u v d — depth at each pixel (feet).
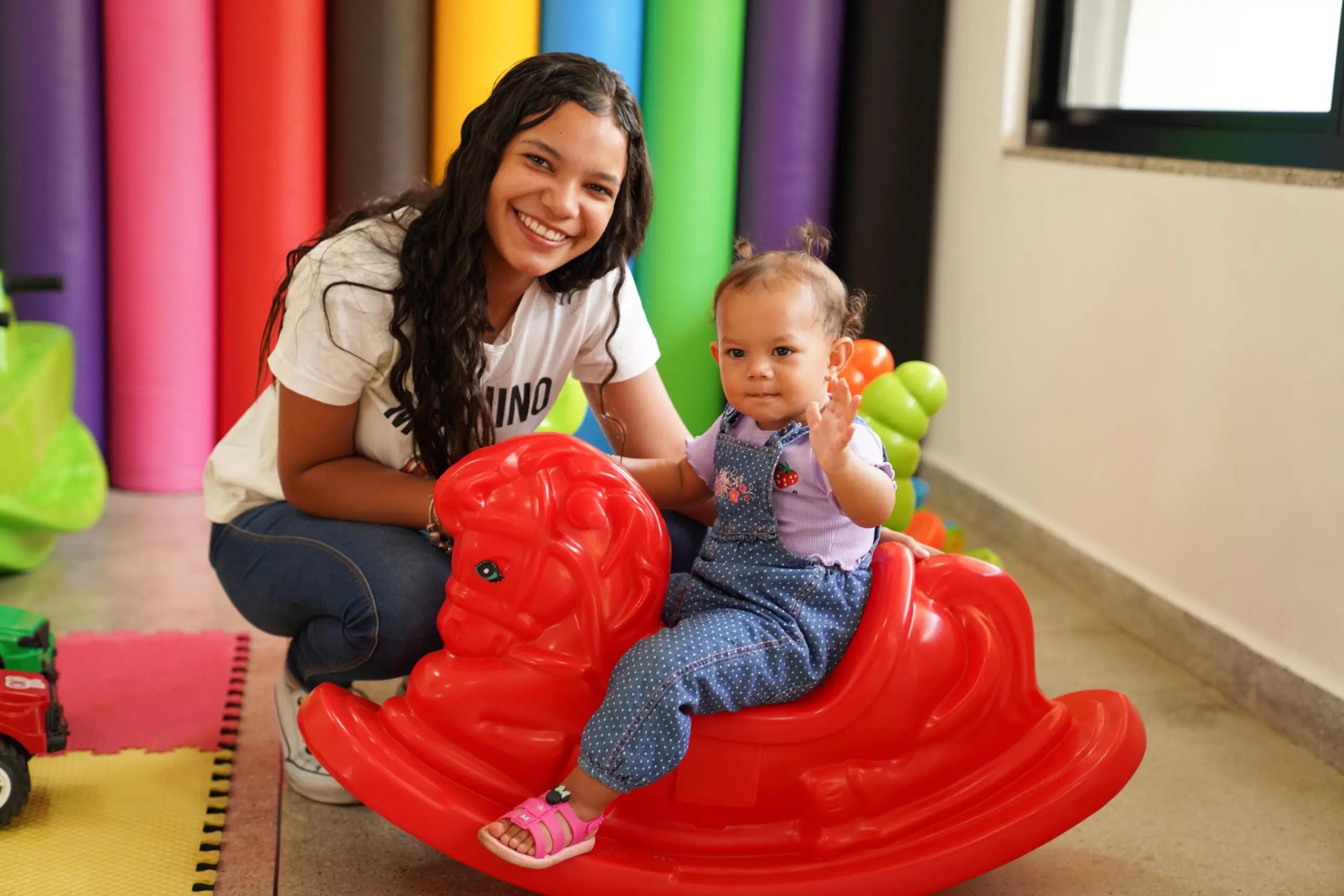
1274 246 6.18
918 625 4.30
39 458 7.55
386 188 9.16
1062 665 6.75
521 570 4.12
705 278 9.53
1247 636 6.35
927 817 4.33
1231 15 7.07
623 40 9.26
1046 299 8.24
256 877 4.45
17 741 4.62
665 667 3.97
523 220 4.35
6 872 4.34
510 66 9.14
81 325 9.00
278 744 5.45
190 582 7.42
